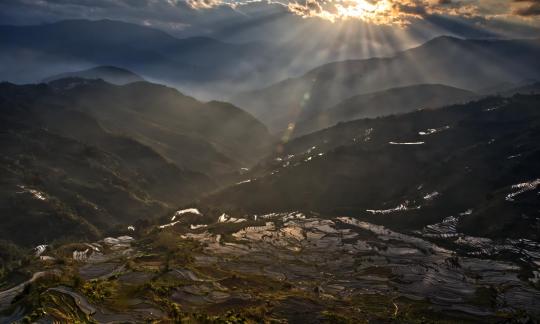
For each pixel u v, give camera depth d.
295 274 131.25
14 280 113.94
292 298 100.31
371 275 133.38
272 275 127.44
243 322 78.88
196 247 155.50
